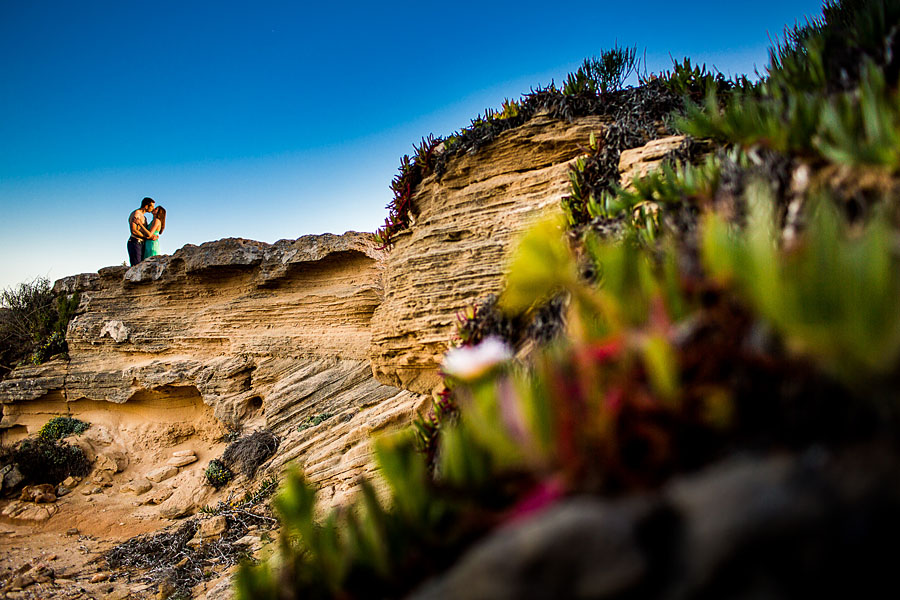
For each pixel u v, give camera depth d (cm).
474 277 806
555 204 635
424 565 139
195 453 1823
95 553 1198
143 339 2067
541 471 124
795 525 86
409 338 891
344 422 1347
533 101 882
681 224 242
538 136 838
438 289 841
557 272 140
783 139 184
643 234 264
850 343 88
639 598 94
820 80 253
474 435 141
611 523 100
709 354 114
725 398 106
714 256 127
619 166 557
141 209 2502
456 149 928
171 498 1520
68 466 1756
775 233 134
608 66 830
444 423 279
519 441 125
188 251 2056
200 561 1054
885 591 81
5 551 1212
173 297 2119
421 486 143
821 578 83
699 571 90
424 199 1013
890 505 81
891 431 87
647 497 105
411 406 1065
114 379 2033
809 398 99
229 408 1767
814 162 174
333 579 156
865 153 147
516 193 832
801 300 92
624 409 112
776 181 184
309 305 1802
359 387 1548
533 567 102
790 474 91
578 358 133
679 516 98
